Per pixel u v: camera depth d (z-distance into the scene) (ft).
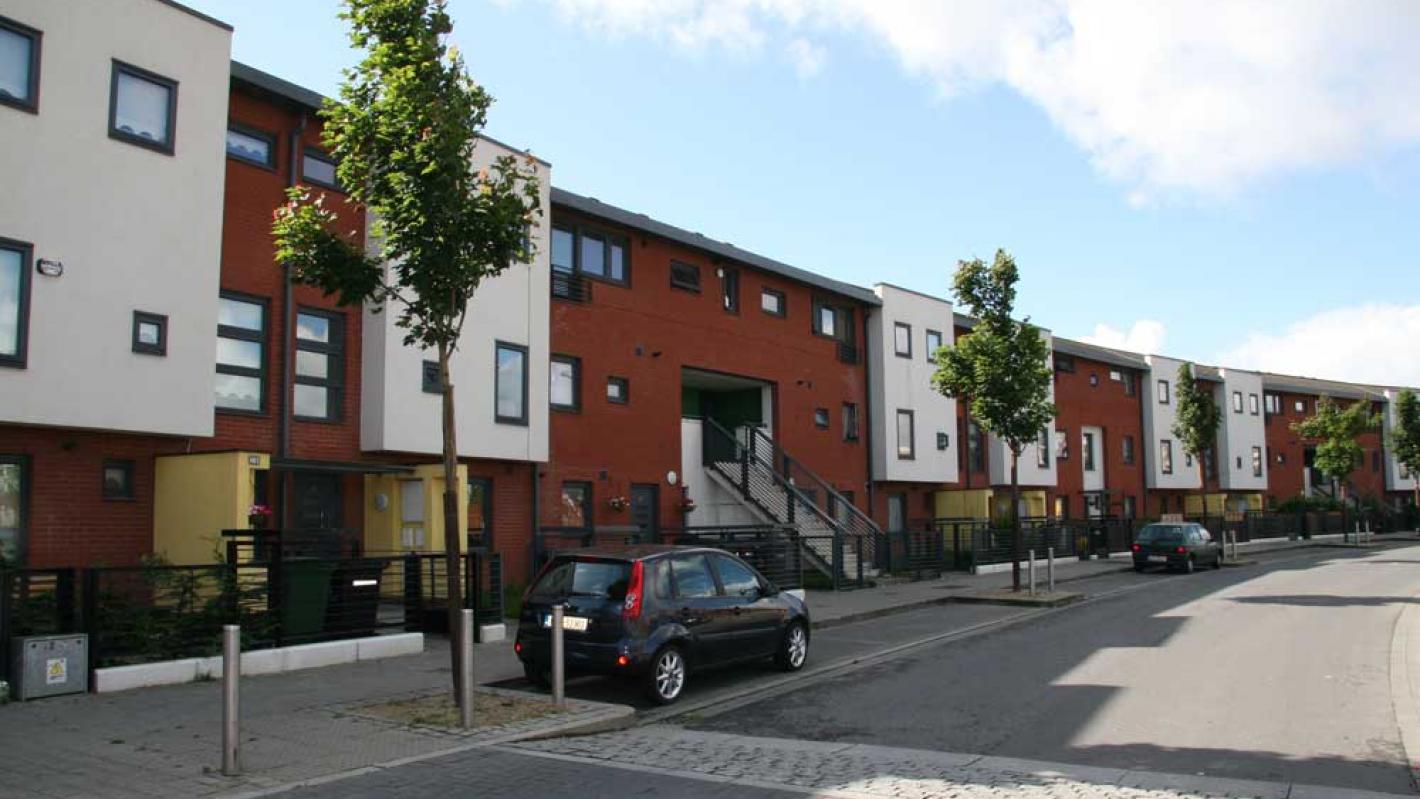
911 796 21.65
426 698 32.58
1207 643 45.65
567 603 34.32
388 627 44.73
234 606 37.06
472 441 55.77
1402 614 55.57
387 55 29.86
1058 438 126.62
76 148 38.65
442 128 29.25
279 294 48.78
